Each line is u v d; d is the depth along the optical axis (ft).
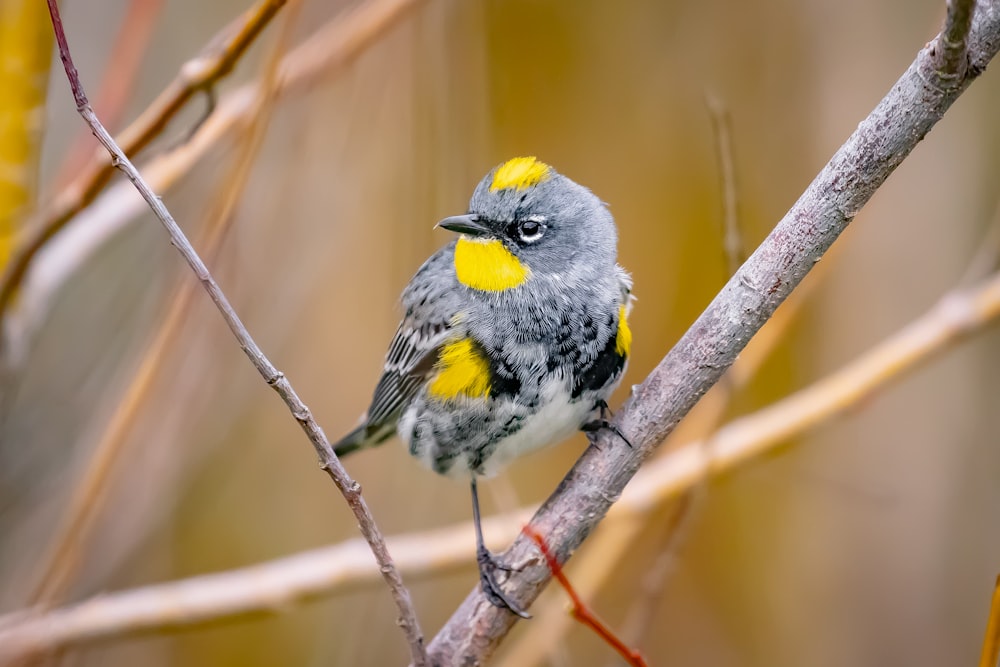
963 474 37.45
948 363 37.81
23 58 27.40
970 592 37.06
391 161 33.63
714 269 42.29
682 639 41.45
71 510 26.63
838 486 36.11
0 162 27.71
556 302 27.04
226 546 40.04
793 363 40.63
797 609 40.63
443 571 32.83
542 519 21.59
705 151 42.11
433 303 27.99
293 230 32.32
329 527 40.22
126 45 28.63
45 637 26.78
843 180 19.25
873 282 38.75
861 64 39.34
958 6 16.89
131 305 34.50
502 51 41.01
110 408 29.76
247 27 21.65
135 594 30.53
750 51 41.57
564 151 42.01
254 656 41.01
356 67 32.63
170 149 24.32
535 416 27.07
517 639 43.04
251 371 32.40
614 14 42.19
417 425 27.94
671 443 35.01
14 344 28.43
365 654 37.37
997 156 37.06
